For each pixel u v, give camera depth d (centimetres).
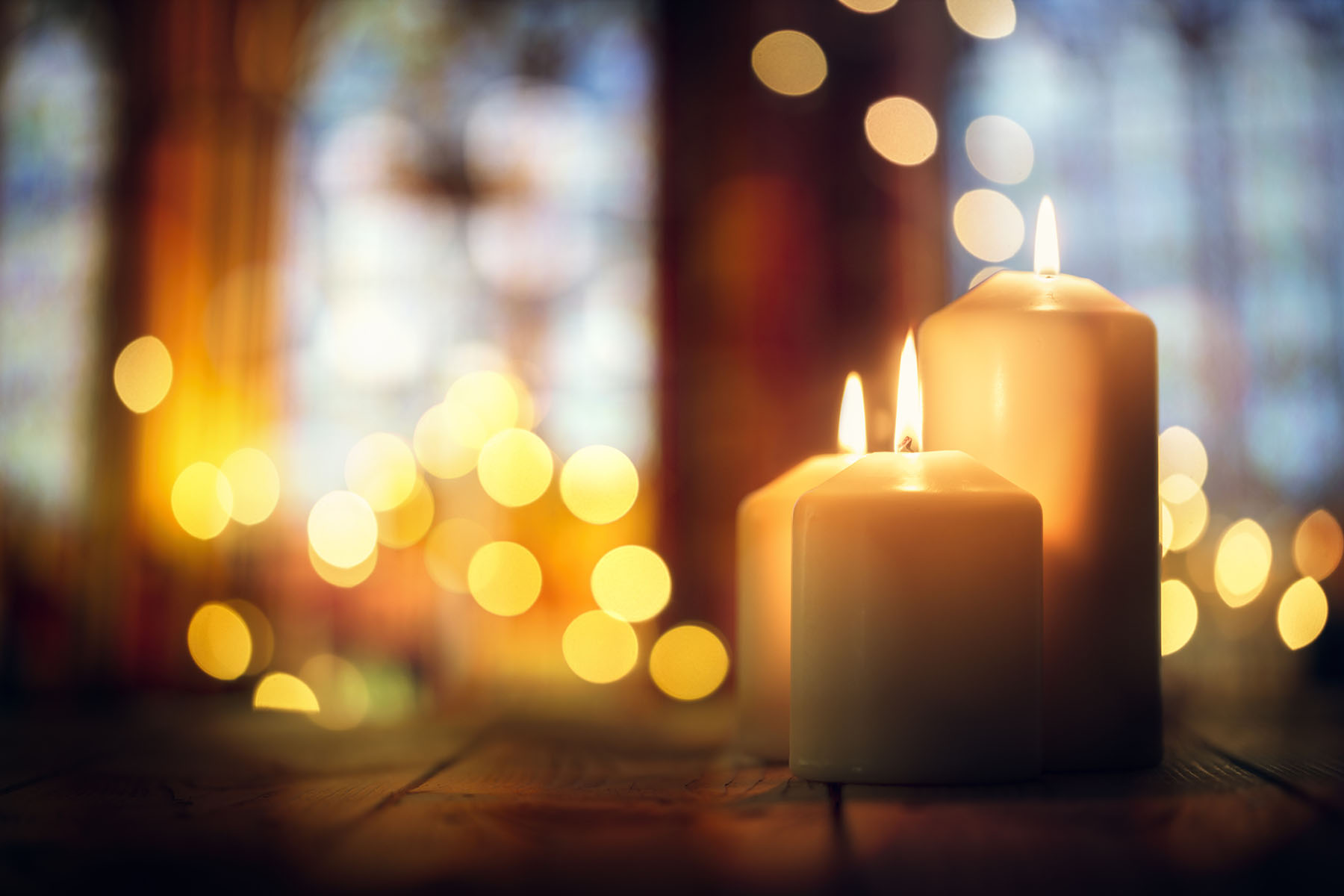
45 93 197
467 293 202
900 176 154
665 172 160
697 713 96
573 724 83
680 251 158
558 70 206
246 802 54
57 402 191
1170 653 145
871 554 56
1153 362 61
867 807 52
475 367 200
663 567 157
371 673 155
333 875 45
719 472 153
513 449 191
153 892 44
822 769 56
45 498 187
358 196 202
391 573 176
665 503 157
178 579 174
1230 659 145
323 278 198
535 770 61
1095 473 60
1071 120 193
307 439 193
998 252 179
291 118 191
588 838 48
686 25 160
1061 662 59
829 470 67
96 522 175
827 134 156
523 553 183
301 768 62
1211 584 153
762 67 156
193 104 183
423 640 172
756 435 152
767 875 44
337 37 202
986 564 56
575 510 192
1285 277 188
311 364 195
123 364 177
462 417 193
